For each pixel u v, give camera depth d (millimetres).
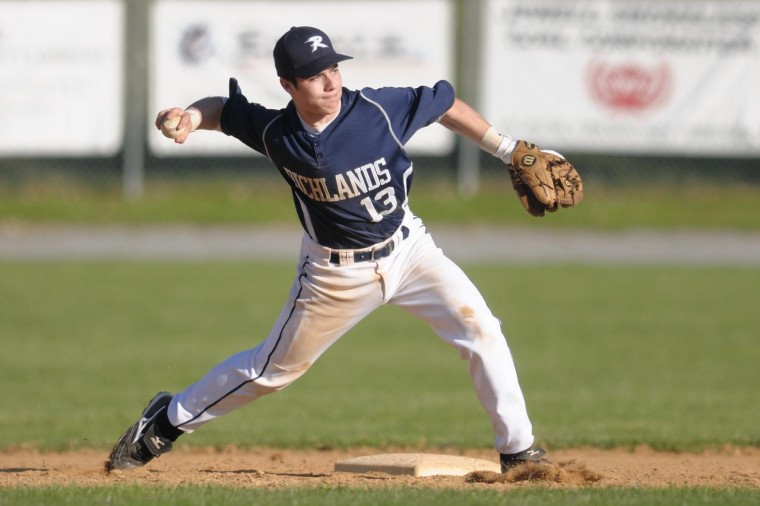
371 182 18672
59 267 60281
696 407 32875
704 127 71938
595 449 27359
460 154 75750
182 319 47781
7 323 46750
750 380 37250
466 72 73688
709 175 77875
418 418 31562
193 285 55969
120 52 72250
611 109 71875
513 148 20156
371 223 19000
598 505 17406
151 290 54594
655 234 71188
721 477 22109
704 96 71688
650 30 71312
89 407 32875
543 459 20812
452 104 19609
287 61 17922
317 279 19453
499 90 71938
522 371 38531
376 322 49938
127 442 21531
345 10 72125
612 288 55375
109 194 76875
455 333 19891
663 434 28578
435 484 19984
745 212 74938
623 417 31438
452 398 34906
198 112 19094
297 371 20469
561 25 71438
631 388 35844
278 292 54406
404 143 18969
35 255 63719
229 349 41750
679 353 41719
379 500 17656
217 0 71562
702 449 27109
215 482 20656
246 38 71812
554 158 20203
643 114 71875
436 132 73875
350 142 18438
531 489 18734
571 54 71500
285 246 67625
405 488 18922
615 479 21469
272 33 71812
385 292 19625
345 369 39844
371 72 72688
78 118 72250
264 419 31672
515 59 71750
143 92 75688
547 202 20031
